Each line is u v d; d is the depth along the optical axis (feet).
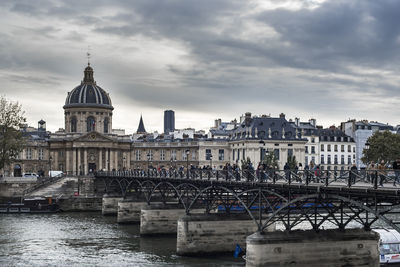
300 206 100.73
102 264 120.47
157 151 365.40
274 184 92.02
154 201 178.81
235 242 126.93
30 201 233.76
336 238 93.76
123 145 353.92
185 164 355.56
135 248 139.23
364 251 94.84
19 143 250.37
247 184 101.24
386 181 71.87
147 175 176.04
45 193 258.78
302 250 92.32
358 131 344.08
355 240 94.63
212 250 126.00
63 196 250.78
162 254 129.80
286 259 91.71
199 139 354.33
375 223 161.17
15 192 258.37
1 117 246.06
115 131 395.75
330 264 93.25
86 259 126.00
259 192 96.99
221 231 126.52
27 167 349.00
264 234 92.43
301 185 84.89
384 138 261.65
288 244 91.97
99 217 213.25
